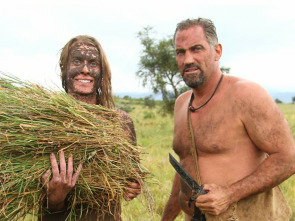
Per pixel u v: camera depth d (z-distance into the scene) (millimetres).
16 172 2432
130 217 4566
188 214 3236
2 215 2463
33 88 2736
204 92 2965
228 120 2797
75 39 3004
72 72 2916
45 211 2748
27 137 2438
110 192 2611
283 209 2979
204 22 2891
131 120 3090
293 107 58812
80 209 2723
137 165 2752
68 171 2436
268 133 2658
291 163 2654
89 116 2641
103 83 3035
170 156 2875
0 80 2732
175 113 3348
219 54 2990
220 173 2820
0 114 2529
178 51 2941
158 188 5945
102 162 2570
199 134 2941
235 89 2803
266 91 2748
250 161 2785
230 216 2734
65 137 2467
